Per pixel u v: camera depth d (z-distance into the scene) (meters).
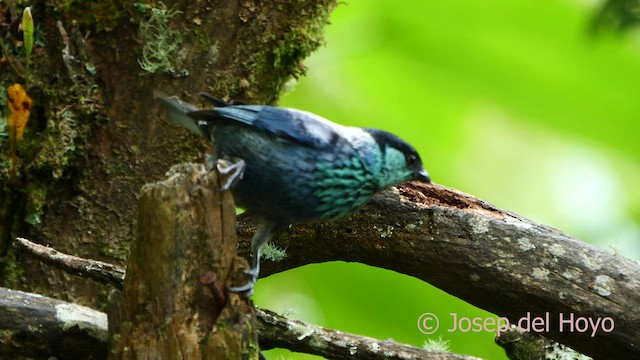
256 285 14.38
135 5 10.80
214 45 11.14
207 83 11.16
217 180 7.70
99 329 8.73
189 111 9.72
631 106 14.34
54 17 10.73
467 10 13.73
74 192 10.96
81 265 9.38
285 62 11.56
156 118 11.05
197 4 11.04
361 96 14.78
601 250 9.54
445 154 15.01
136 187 11.04
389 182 9.95
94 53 10.89
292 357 13.94
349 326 14.20
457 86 14.54
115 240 10.98
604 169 15.44
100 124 10.91
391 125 14.84
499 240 9.60
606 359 9.55
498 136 15.01
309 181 9.50
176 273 7.57
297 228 10.35
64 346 8.77
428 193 10.23
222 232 7.70
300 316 14.12
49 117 10.73
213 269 7.66
